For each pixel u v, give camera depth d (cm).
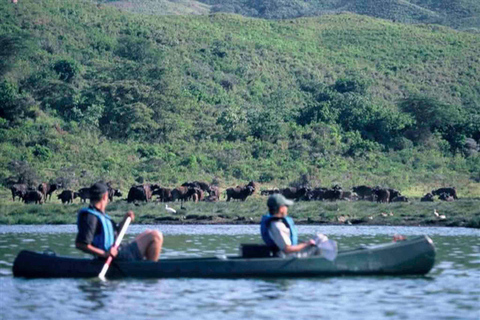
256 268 3966
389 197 13025
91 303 3362
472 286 3825
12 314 3138
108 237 3938
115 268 3944
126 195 13700
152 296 3522
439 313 3166
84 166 15775
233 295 3550
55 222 9175
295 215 9962
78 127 18425
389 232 7894
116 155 16838
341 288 3744
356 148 18688
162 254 5303
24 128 17712
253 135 18988
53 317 3086
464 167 18550
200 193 12475
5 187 13875
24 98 19088
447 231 8106
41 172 14825
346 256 4031
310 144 18688
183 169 16125
